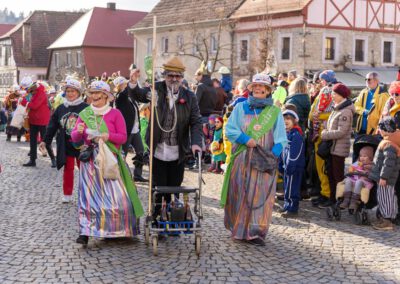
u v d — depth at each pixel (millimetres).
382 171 8195
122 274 6270
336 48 38062
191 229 6902
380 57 40156
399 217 8648
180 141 7477
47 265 6539
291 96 10086
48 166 14555
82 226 7129
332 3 37656
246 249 7227
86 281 6051
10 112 22203
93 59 54312
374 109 10180
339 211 8844
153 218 7359
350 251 7195
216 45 42531
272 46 37219
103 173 7164
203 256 6918
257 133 7422
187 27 44688
